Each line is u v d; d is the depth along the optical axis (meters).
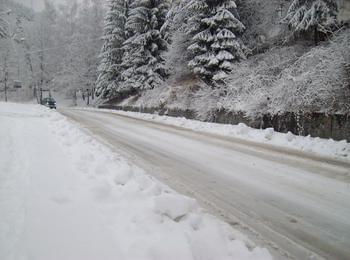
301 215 3.57
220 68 14.59
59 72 49.62
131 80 26.02
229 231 3.04
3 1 46.38
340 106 8.26
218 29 14.36
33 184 3.66
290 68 10.57
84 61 41.75
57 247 2.24
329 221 3.41
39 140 6.99
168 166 5.86
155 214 2.90
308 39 13.07
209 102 14.08
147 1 24.50
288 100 9.49
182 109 17.23
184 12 16.78
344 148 7.28
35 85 50.47
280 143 8.80
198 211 3.42
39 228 2.52
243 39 16.20
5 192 3.32
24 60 51.72
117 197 3.38
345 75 8.34
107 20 32.12
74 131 8.75
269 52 14.05
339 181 4.99
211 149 7.86
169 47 20.62
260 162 6.38
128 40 26.19
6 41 48.28
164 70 24.55
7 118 11.77
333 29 11.61
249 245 2.78
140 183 3.90
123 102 28.73
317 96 8.79
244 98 12.07
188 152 7.41
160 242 2.37
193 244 2.40
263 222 3.34
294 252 2.72
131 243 2.36
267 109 10.62
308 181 4.98
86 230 2.55
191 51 17.27
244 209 3.71
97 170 4.39
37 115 14.56
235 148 8.05
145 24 25.31
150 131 11.75
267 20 15.38
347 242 2.94
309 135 8.74
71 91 44.81
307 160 6.58
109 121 16.02
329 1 11.09
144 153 7.12
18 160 4.88
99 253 2.20
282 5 14.58
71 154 5.63
